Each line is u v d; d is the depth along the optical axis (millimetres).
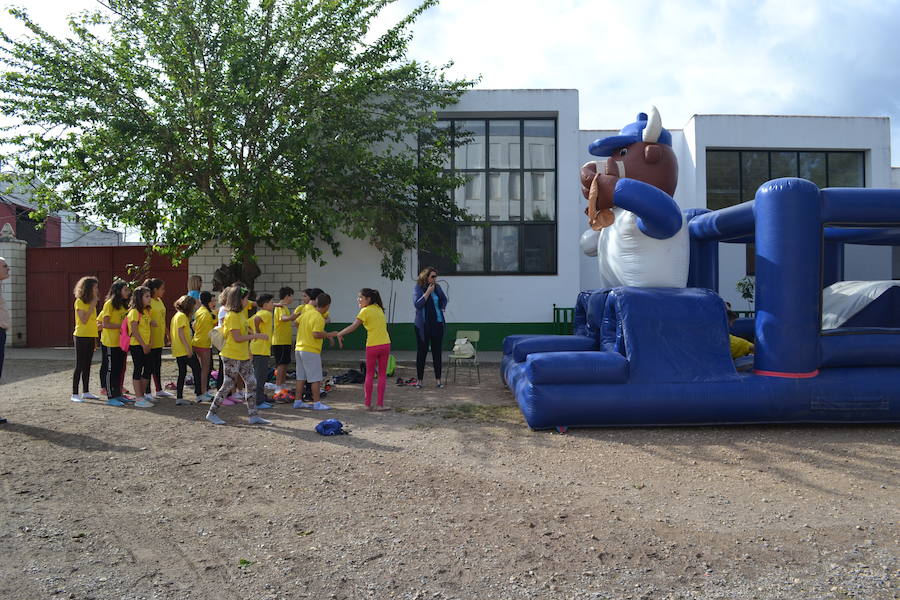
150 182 10531
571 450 5820
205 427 6699
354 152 11602
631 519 4078
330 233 12281
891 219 6609
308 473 5055
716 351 6730
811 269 6547
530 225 14828
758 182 16344
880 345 6559
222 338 7391
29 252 15141
